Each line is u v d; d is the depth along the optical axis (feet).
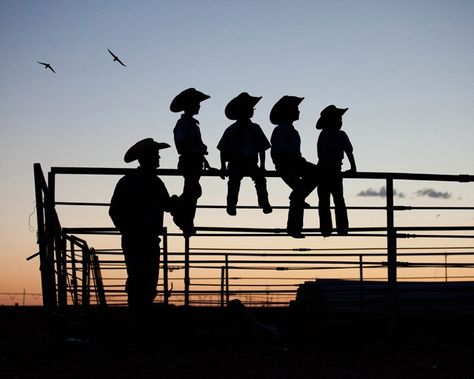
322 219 35.70
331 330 35.50
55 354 27.20
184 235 34.53
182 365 23.89
